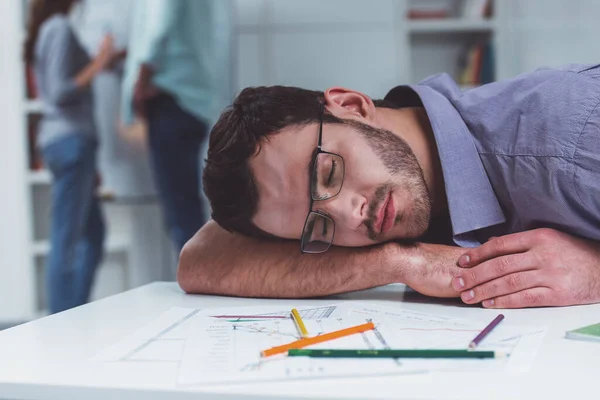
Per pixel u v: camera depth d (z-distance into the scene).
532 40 2.93
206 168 1.13
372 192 1.02
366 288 1.04
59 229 2.88
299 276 1.06
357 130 1.05
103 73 2.95
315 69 3.17
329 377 0.56
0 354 0.69
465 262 0.99
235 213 1.11
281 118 1.05
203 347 0.67
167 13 2.66
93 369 0.62
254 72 3.17
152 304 1.00
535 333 0.70
